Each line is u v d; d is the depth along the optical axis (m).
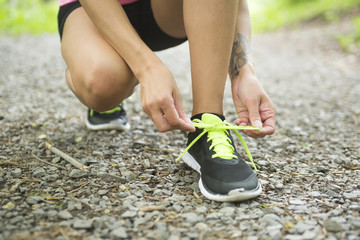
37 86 2.72
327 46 4.96
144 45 1.11
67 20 1.34
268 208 1.06
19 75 3.03
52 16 7.27
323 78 3.45
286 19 7.68
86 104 1.33
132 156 1.48
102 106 1.24
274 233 0.93
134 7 1.42
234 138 1.80
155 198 1.12
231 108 2.43
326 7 7.16
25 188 1.15
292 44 5.52
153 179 1.26
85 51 1.17
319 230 0.95
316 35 5.77
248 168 1.14
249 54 1.34
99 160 1.42
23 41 4.92
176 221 0.99
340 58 4.31
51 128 1.81
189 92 2.88
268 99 1.24
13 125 1.81
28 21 6.30
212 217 1.00
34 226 0.94
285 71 3.84
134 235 0.92
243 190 1.06
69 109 2.19
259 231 0.94
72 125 1.88
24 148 1.52
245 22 1.41
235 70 1.31
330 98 2.72
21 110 2.08
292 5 8.74
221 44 1.15
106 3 1.12
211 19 1.13
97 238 0.89
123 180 1.24
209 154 1.16
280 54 4.91
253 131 1.18
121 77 1.15
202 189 1.13
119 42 1.11
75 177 1.25
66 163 1.38
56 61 3.78
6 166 1.33
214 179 1.10
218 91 1.20
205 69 1.17
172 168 1.34
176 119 1.04
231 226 0.97
